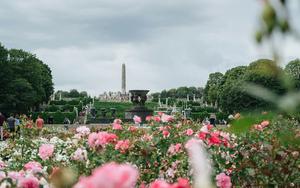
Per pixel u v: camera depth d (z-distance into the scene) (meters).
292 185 6.62
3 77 88.56
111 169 1.33
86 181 1.33
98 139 6.49
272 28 1.42
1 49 90.00
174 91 160.50
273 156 6.64
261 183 6.64
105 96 119.75
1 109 88.25
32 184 4.16
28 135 14.65
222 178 5.60
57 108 104.56
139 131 10.02
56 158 8.80
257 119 1.78
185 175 7.01
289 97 1.57
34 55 100.69
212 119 51.94
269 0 1.42
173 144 7.94
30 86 90.12
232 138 7.04
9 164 10.20
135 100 57.62
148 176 7.00
